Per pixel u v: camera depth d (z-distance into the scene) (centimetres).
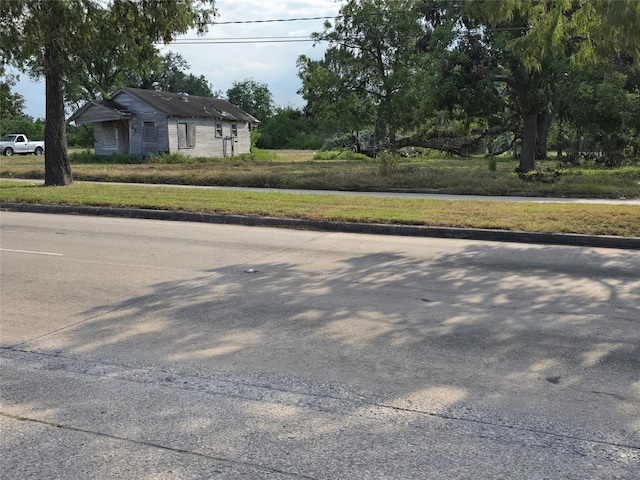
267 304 691
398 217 1317
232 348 546
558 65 2644
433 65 2909
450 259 963
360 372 489
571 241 1123
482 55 2748
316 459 355
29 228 1299
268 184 2264
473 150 4259
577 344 557
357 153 5091
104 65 2109
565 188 1914
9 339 573
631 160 3716
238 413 417
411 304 691
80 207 1585
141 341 566
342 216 1341
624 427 395
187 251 1027
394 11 4797
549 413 415
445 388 458
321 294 736
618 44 1304
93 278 820
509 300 711
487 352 535
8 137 5484
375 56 5141
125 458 358
